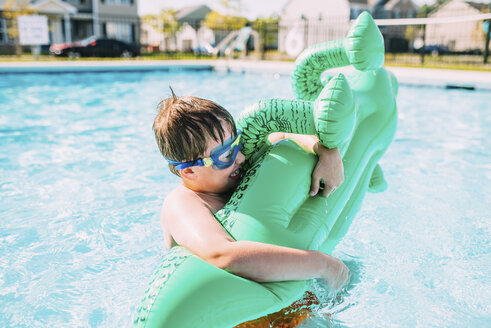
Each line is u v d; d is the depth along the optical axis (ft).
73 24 98.27
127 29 104.06
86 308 5.40
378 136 7.13
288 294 4.49
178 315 3.86
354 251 6.86
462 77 26.50
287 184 5.14
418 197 9.33
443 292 5.77
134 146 13.46
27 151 12.73
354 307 5.32
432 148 13.53
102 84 29.30
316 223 5.25
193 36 126.62
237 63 41.06
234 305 4.04
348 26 53.72
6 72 31.35
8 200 8.96
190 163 4.99
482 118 17.93
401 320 5.17
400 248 6.98
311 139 5.70
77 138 14.35
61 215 8.26
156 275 4.39
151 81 31.45
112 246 7.04
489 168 11.45
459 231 7.62
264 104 5.38
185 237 4.68
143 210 8.57
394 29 96.32
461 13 99.66
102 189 9.73
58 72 33.37
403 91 25.80
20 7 67.56
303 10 117.91
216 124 4.87
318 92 7.46
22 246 7.02
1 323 5.11
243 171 5.77
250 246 4.38
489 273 6.23
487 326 5.08
